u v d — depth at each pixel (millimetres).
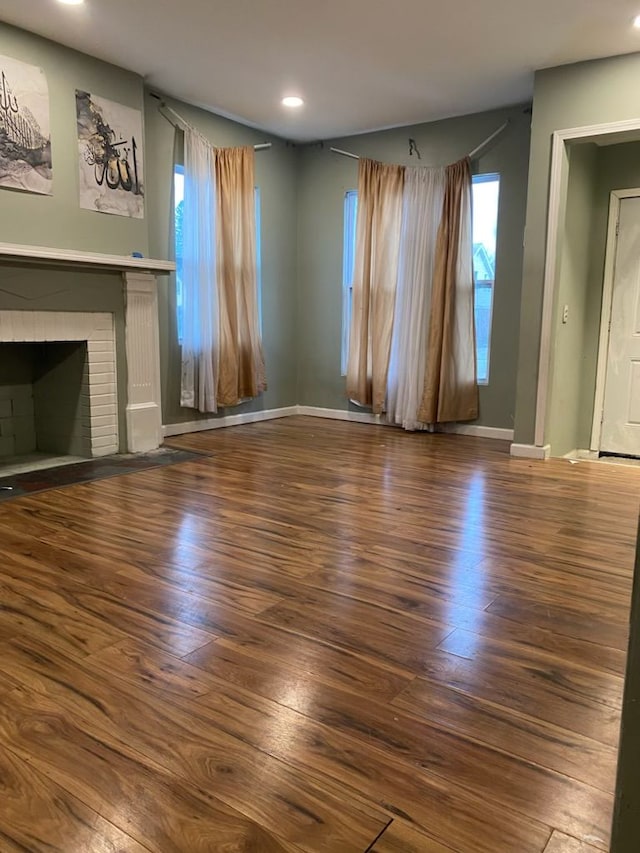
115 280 4281
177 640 1917
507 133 5031
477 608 2152
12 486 3588
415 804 1278
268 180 5875
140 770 1364
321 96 4785
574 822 1236
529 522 3066
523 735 1495
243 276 5461
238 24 3607
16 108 3666
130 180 4363
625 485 3771
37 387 4480
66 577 2365
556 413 4617
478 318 5418
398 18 3516
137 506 3254
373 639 1936
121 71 4238
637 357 4832
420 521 3062
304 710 1580
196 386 5254
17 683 1684
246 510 3201
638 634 763
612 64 3943
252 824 1223
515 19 3504
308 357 6410
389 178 5477
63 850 1160
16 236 3736
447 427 5535
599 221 4824
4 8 3406
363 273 5680
